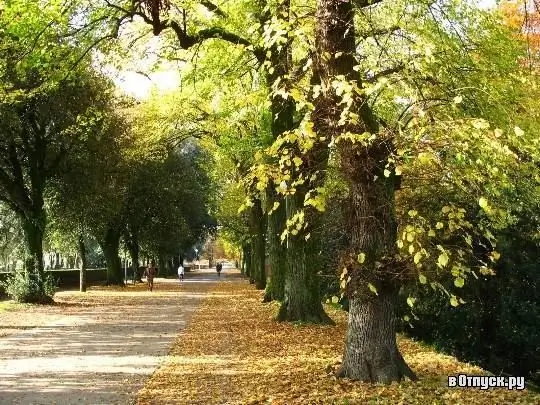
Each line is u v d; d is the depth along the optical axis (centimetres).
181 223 4678
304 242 1722
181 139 2847
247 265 6475
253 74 1834
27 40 1364
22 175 2561
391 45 937
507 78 1105
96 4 1478
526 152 830
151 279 3881
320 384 848
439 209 805
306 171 799
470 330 1391
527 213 1300
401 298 1447
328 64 810
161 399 833
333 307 2255
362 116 802
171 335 1590
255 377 980
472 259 967
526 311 1294
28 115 2447
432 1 1009
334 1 812
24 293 2523
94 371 1056
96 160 2672
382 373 834
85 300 2908
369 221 806
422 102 716
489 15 1198
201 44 1669
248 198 764
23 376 1009
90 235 3534
